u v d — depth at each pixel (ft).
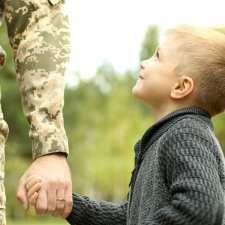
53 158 13.23
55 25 13.88
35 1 13.80
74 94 167.53
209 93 13.98
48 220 136.05
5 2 13.88
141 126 203.92
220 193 12.49
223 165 13.07
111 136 201.98
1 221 12.44
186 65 14.03
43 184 13.00
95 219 15.01
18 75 13.88
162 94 14.23
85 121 201.87
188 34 14.17
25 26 13.82
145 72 14.42
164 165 13.07
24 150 132.57
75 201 14.96
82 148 196.85
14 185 131.75
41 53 13.69
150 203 13.20
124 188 199.21
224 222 12.78
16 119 121.08
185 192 12.37
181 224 12.27
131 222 13.71
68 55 13.91
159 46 14.40
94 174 199.31
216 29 14.39
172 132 13.12
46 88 13.58
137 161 13.88
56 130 13.37
